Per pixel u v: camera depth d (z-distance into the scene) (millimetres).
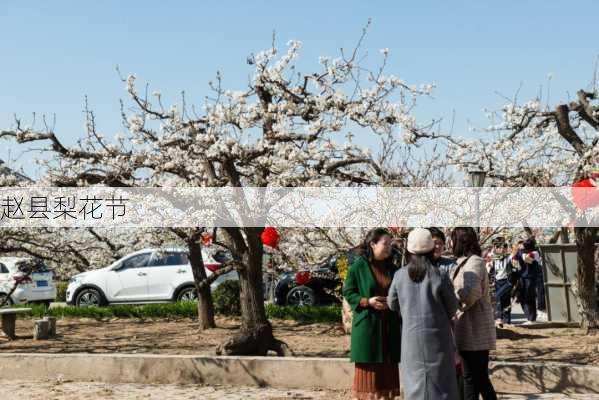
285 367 9109
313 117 10125
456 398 6422
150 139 11055
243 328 10617
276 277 16578
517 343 11898
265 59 9891
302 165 10156
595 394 8312
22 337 14188
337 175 11102
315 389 8953
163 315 17297
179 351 11672
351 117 9992
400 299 6625
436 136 10570
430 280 6480
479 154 12258
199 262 14742
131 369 9484
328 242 13414
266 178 10531
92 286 19828
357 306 7168
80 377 9625
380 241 7191
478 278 6812
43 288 21234
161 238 16875
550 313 14711
